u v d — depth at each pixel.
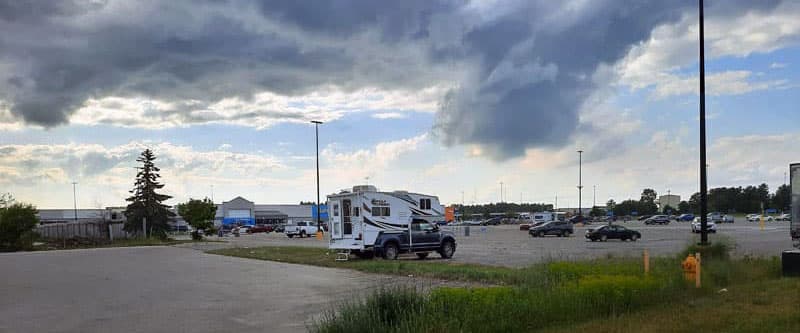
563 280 12.43
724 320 9.83
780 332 8.92
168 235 73.88
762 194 154.12
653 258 20.38
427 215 29.22
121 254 37.72
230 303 14.86
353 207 28.14
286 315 12.94
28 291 18.17
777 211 149.12
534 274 14.64
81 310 14.30
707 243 19.47
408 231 28.42
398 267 21.91
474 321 9.28
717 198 158.00
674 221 118.75
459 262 25.23
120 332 11.57
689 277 13.37
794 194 19.47
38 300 16.14
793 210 19.48
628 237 46.97
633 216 153.50
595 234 46.97
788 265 15.46
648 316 10.30
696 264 13.20
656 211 166.50
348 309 9.80
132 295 16.84
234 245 46.31
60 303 15.52
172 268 25.78
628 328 9.34
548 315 10.02
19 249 47.59
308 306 14.07
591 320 10.17
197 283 19.50
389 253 27.88
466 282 17.39
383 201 28.16
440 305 9.47
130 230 69.31
